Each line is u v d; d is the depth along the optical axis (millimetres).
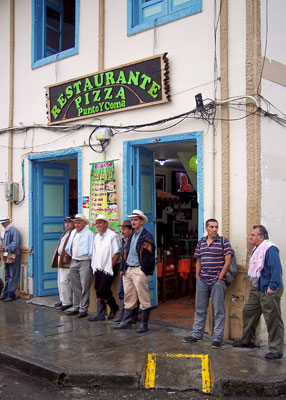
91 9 8438
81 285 7914
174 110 7176
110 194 7875
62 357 5617
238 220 6352
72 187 11469
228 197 6438
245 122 6336
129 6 7820
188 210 13094
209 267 6062
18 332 6871
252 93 6297
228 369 5094
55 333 6793
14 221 9883
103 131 7898
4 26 10273
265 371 5043
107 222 7543
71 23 11016
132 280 6887
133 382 4934
